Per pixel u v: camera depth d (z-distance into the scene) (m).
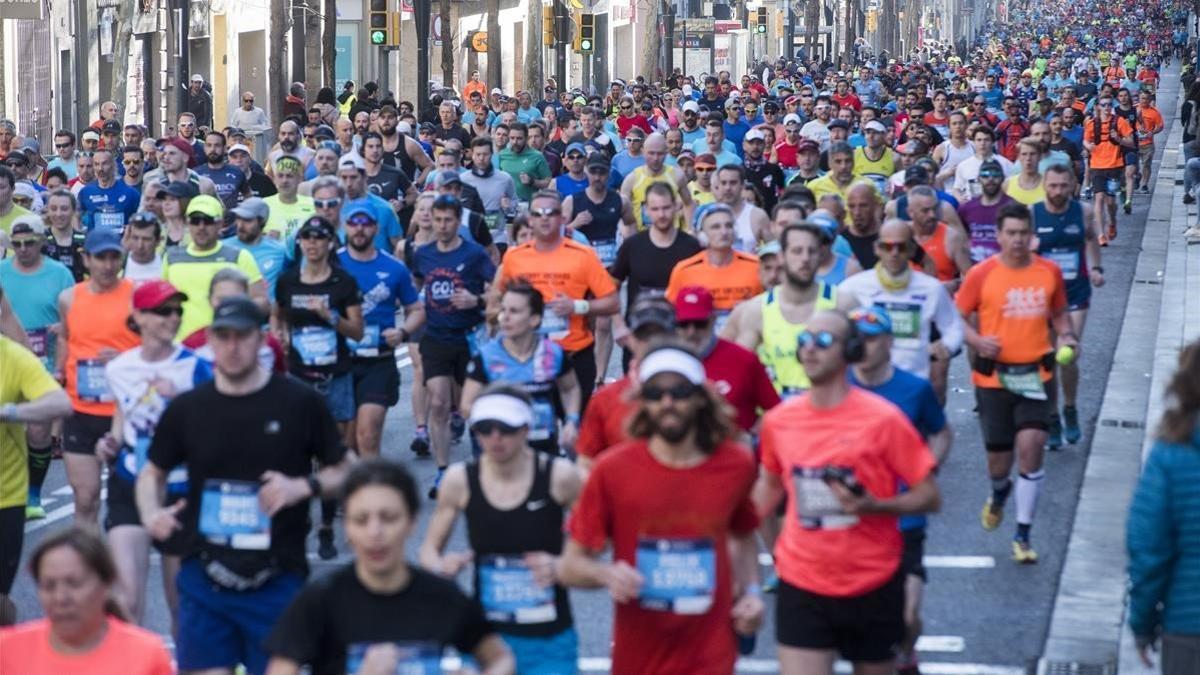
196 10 114.44
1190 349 16.23
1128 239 67.31
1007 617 24.45
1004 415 26.98
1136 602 16.41
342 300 28.39
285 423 18.66
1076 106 73.06
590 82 159.88
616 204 41.31
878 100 110.31
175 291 21.56
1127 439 35.22
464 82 152.12
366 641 14.07
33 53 108.56
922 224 32.28
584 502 16.72
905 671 21.11
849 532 17.84
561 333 31.06
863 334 20.05
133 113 98.94
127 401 21.67
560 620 17.64
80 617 13.95
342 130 55.41
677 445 16.48
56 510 31.27
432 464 34.03
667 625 16.67
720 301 28.69
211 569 18.48
